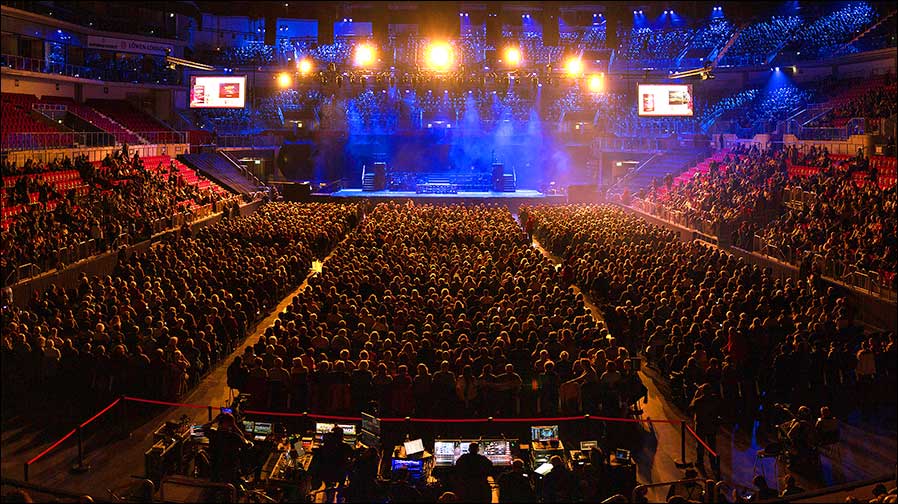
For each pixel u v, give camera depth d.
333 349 20.08
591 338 20.31
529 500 13.40
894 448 17.97
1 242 27.69
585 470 14.63
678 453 17.73
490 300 24.12
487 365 17.84
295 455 15.31
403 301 23.61
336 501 14.73
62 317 21.70
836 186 39.22
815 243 33.22
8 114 44.34
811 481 16.23
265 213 44.22
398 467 15.05
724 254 30.92
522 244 36.25
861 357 19.70
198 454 15.37
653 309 24.23
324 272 27.16
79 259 30.98
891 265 27.53
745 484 16.19
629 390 18.41
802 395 19.97
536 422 17.97
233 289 27.41
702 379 19.08
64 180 39.06
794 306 24.38
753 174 47.34
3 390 19.27
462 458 13.67
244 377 18.70
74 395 19.20
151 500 12.90
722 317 23.11
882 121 44.44
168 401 19.27
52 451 17.23
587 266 31.06
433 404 17.62
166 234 38.53
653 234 36.72
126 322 20.86
